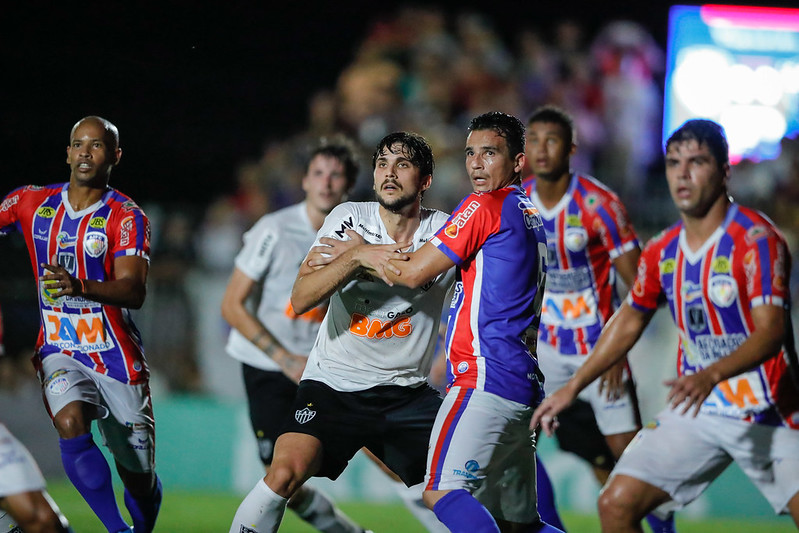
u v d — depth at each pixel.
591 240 21.55
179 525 25.20
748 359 14.64
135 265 17.36
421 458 16.52
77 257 17.56
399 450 16.64
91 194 17.75
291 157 42.62
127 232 17.52
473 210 15.23
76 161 17.38
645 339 32.94
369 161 42.72
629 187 42.81
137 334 18.48
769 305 15.07
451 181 41.41
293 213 22.55
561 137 21.23
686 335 16.42
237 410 32.53
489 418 15.06
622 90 44.31
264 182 41.72
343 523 20.38
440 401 16.78
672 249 16.25
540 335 22.25
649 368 32.84
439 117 44.47
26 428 32.19
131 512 19.05
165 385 34.69
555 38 50.91
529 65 46.31
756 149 46.38
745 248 15.45
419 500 18.75
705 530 27.31
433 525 18.86
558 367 22.09
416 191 16.03
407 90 44.94
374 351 16.36
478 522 14.62
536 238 15.73
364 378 16.42
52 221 17.62
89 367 17.80
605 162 43.56
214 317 35.62
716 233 15.76
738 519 29.64
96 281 16.50
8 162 43.47
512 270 15.32
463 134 44.12
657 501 15.83
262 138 46.84
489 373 15.25
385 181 15.87
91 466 17.00
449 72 45.59
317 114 44.69
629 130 44.12
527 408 15.51
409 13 47.84
